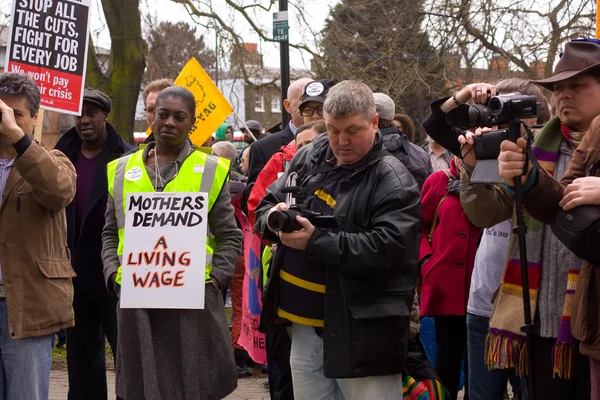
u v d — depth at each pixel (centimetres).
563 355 332
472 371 462
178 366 419
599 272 304
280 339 452
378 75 1567
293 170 387
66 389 673
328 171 365
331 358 346
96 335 528
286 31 915
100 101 541
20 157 402
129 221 422
